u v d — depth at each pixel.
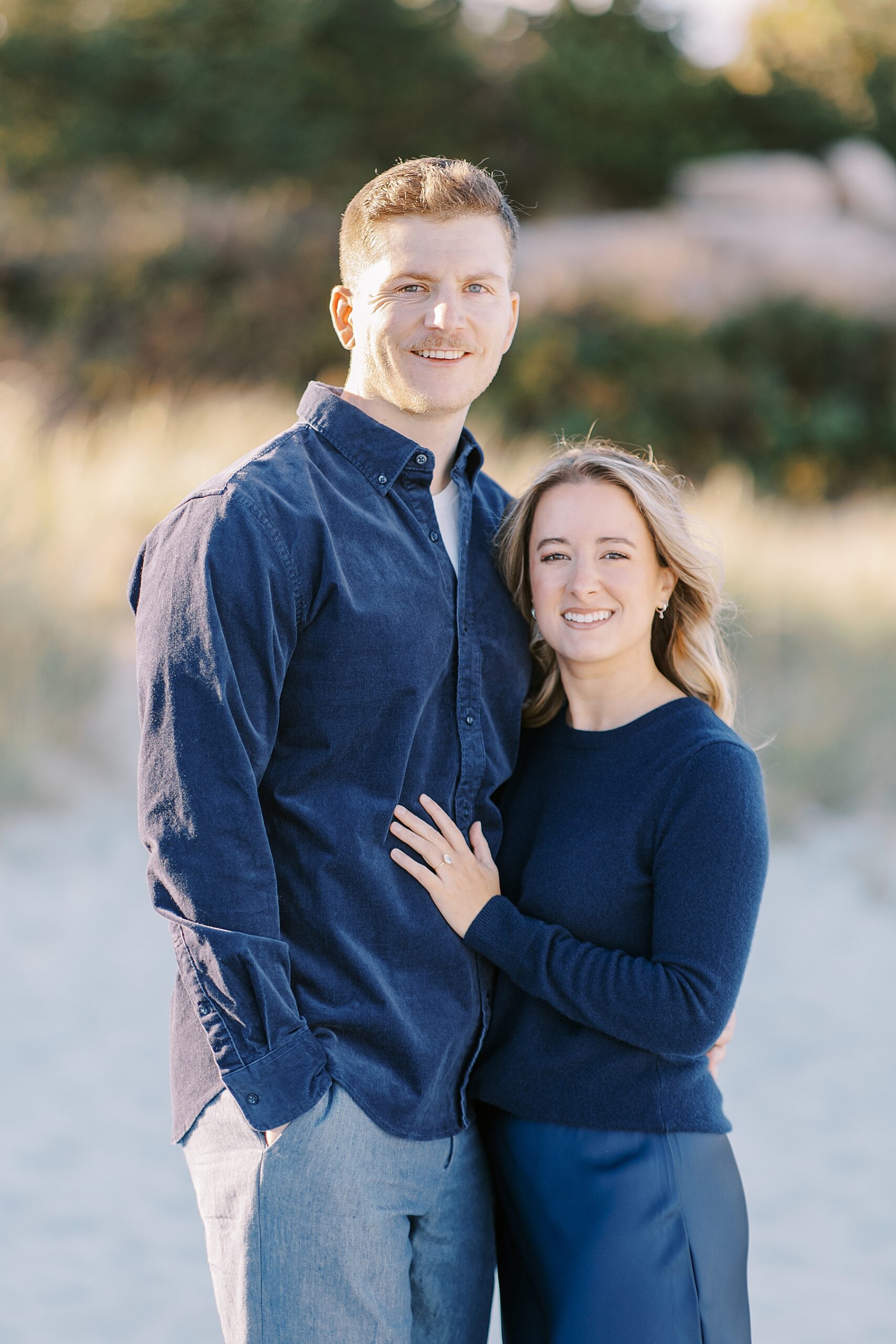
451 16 17.39
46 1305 2.60
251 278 13.20
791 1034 3.99
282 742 1.85
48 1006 3.89
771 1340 2.60
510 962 1.92
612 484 2.09
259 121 15.55
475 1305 2.02
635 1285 1.85
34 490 7.09
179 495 7.41
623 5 18.33
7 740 5.44
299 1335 1.74
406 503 1.95
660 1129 1.91
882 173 17.14
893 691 6.60
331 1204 1.75
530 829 2.10
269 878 1.74
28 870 4.85
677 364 13.35
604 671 2.11
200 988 1.73
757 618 7.20
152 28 15.59
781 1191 3.17
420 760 1.93
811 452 13.42
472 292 1.95
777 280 14.44
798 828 5.71
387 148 16.95
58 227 13.66
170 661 1.73
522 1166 1.97
